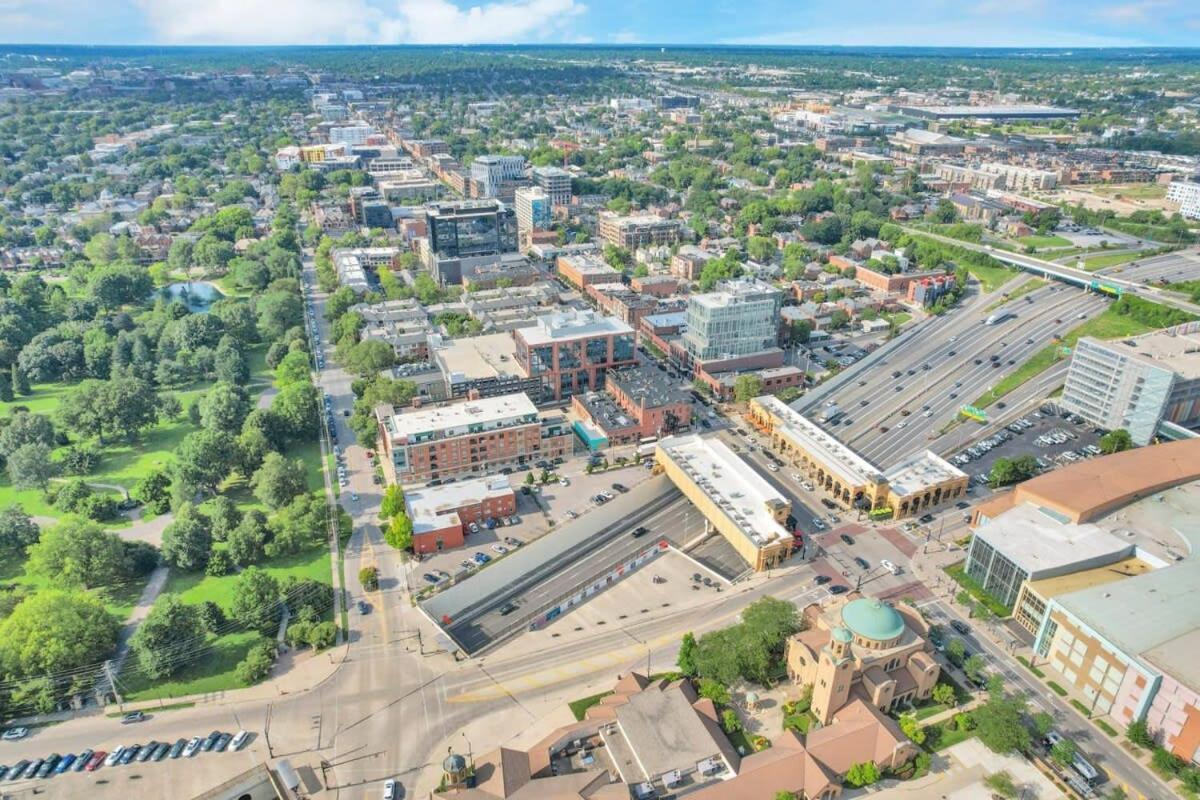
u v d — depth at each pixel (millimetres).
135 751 179875
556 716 189875
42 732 186125
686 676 199250
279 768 117375
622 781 167875
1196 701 168875
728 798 161125
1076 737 182750
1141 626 189500
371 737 184250
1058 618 199750
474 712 191500
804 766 167625
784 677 199875
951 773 173375
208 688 199000
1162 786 170625
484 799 159500
